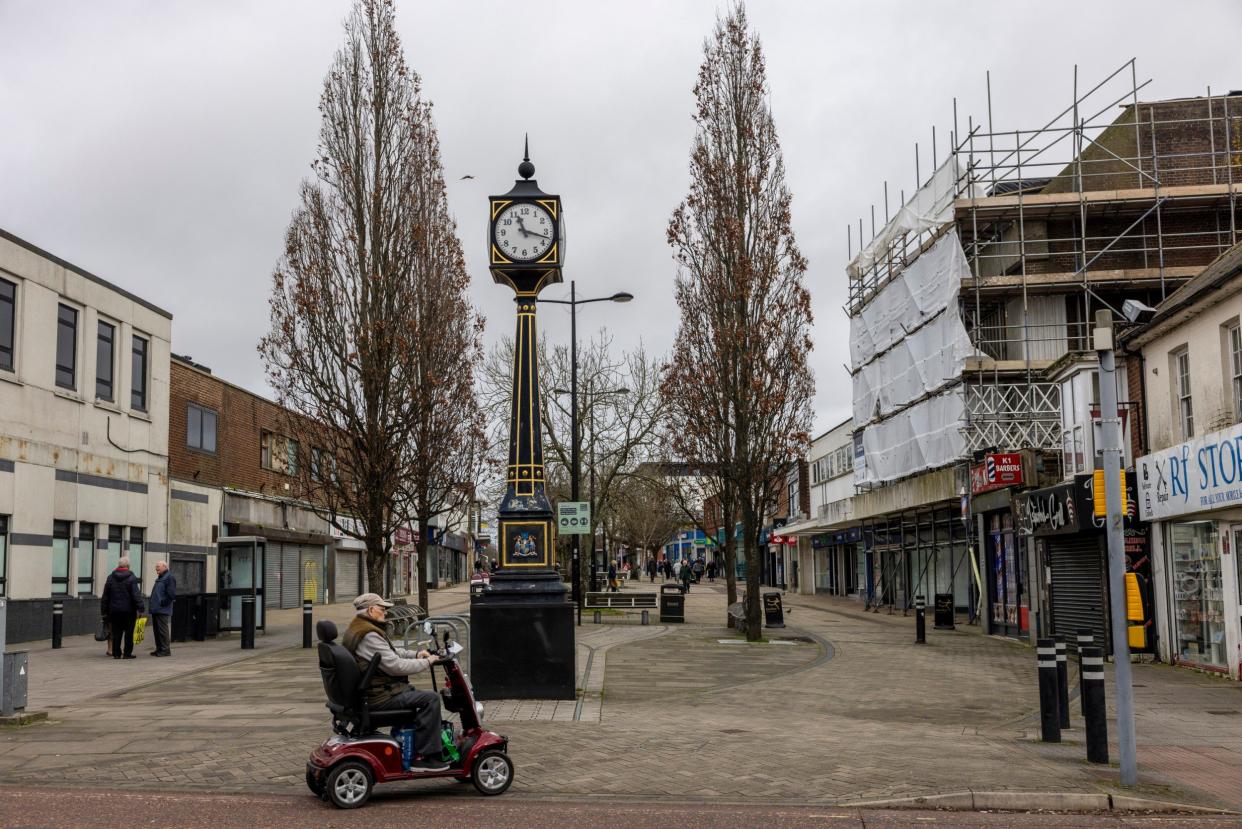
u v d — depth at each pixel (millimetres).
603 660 19453
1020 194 29625
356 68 23031
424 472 25453
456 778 8203
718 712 13141
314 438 22562
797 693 15375
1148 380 19953
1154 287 29688
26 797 8055
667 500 44375
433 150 23922
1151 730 12266
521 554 13555
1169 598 19250
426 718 8117
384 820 7395
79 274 25844
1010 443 29188
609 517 53688
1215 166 29500
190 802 7930
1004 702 14672
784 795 8391
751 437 24625
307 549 40781
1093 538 20750
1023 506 23703
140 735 10781
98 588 26516
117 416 27516
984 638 26078
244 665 17953
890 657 20984
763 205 25016
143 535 28828
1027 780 8883
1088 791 8477
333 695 8023
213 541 33031
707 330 25109
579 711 12453
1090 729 9906
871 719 13000
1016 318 31047
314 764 7977
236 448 35281
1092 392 21406
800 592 58094
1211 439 16656
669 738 10797
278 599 37625
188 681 15758
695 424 25562
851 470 46594
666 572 69250
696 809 7902
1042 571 23484
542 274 14375
